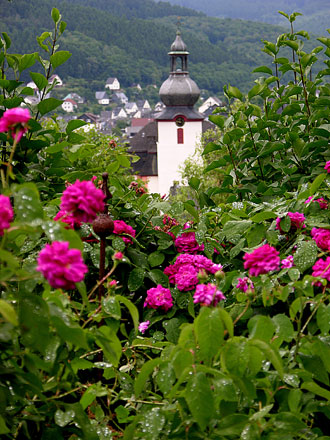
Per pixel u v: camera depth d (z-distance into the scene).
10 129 1.98
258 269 2.38
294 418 2.04
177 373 1.97
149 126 73.94
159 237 3.67
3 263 1.94
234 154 4.81
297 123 4.89
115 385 2.53
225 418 2.02
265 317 2.03
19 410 2.23
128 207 3.77
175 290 3.22
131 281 3.32
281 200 3.59
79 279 1.78
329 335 2.39
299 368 2.28
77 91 148.25
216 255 3.70
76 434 2.23
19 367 2.13
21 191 1.90
